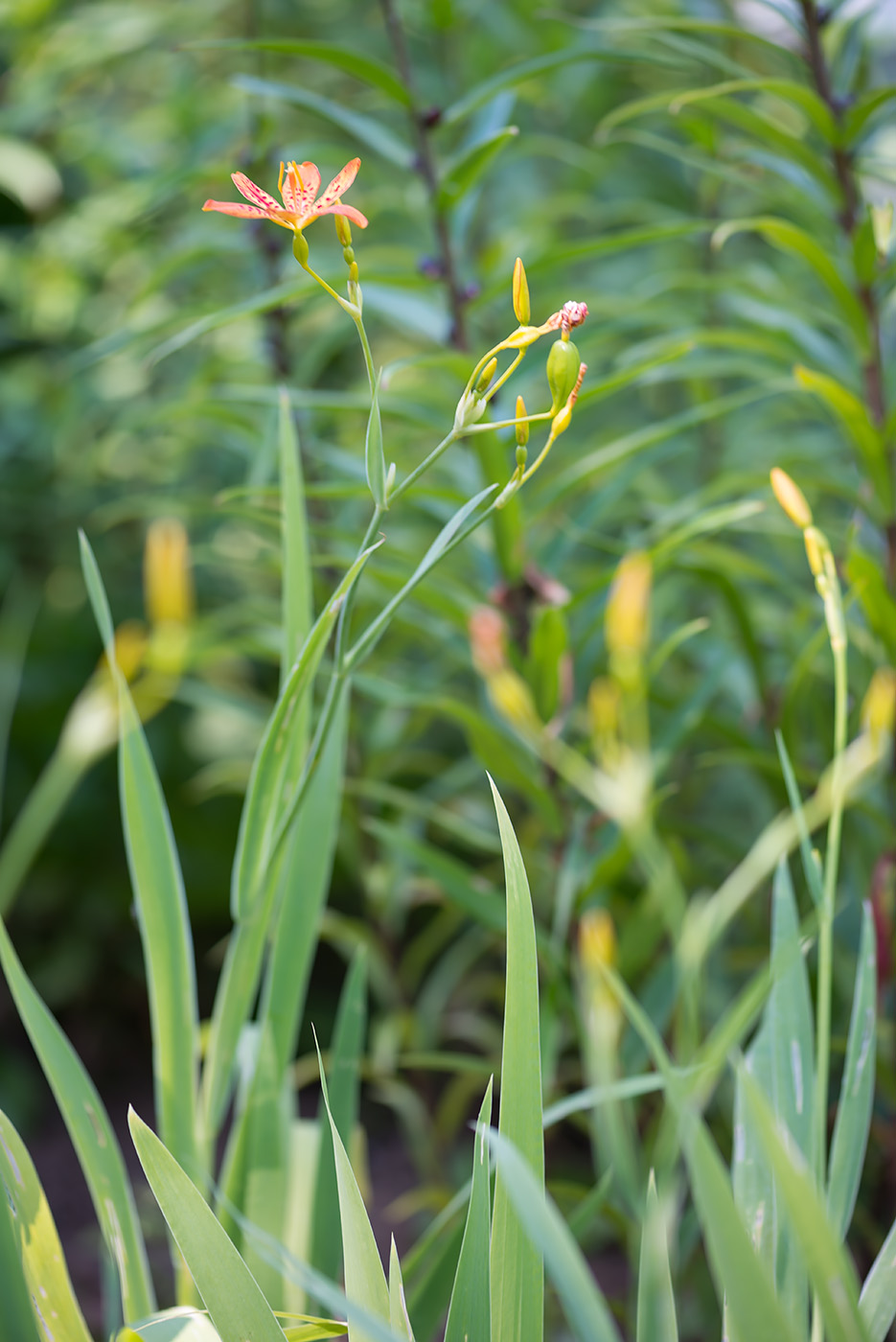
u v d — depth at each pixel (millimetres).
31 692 3031
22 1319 1212
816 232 1668
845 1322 1100
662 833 1755
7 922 3152
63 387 2838
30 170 2441
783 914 1264
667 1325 1170
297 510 1326
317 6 2760
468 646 1717
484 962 3109
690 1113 1103
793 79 1750
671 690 1909
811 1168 1208
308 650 1227
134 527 3123
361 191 2426
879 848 1733
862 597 1445
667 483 2547
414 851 1562
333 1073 1374
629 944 1645
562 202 2314
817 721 1760
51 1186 2678
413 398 1773
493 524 1504
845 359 1631
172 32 2559
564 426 1169
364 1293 1183
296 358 2391
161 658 1660
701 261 2430
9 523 2988
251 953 1304
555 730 1527
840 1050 1497
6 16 2451
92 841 3105
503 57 2549
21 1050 3098
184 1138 1311
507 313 2297
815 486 1580
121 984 3242
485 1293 1194
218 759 3096
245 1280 1181
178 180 1979
